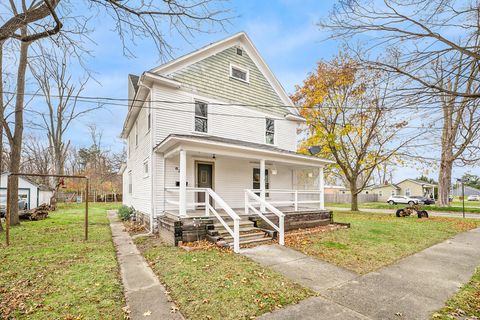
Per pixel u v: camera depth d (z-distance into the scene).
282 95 14.12
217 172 11.28
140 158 12.35
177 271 5.16
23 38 4.47
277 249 7.04
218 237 7.53
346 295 4.27
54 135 23.23
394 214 17.56
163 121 9.88
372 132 18.30
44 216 14.59
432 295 4.34
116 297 4.09
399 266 5.84
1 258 6.08
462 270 5.63
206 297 4.05
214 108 11.32
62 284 4.53
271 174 13.41
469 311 3.82
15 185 11.45
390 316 3.62
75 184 37.78
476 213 18.62
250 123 12.50
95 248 7.13
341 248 7.26
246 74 12.65
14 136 11.47
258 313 3.61
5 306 3.72
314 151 14.21
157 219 9.50
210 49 11.43
